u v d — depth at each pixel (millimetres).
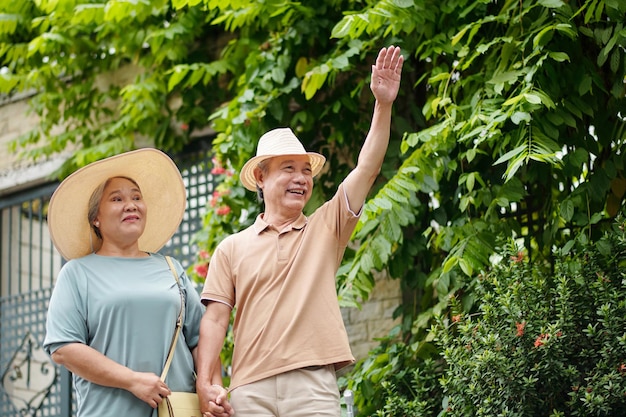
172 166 4230
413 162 5742
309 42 6570
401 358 5793
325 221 4012
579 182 5668
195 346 4066
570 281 5047
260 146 4184
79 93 8172
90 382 3760
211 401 3781
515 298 5051
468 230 5609
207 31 7742
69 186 4012
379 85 3965
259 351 3830
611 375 4684
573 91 5523
